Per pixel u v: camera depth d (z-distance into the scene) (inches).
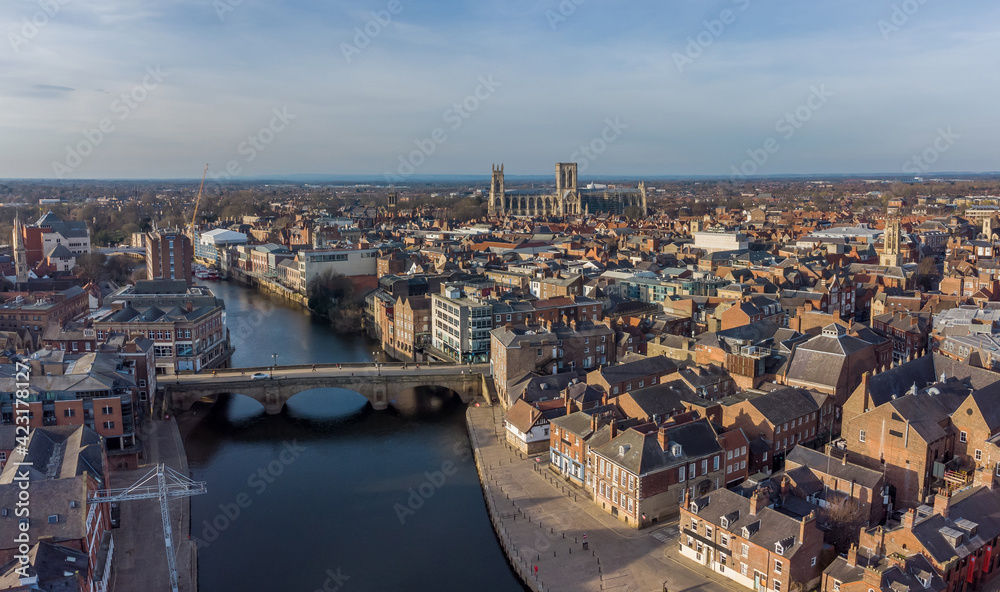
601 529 4493.1
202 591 4084.6
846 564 3481.8
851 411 5064.0
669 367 6328.7
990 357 5541.3
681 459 4579.2
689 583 3875.5
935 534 3516.2
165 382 6909.5
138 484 4992.6
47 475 4077.3
